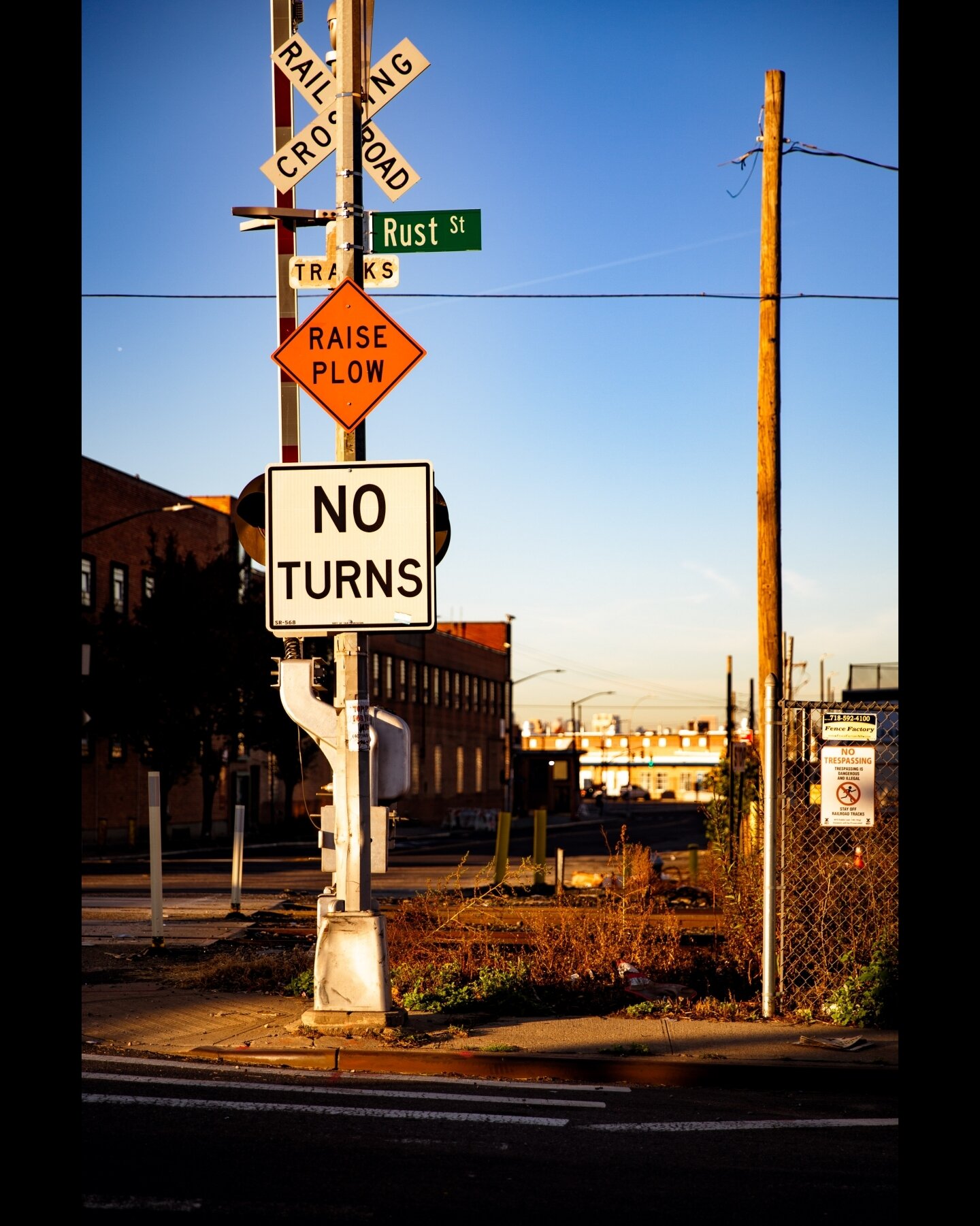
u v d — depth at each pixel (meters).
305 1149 5.50
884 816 9.93
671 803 121.06
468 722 77.88
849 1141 5.98
